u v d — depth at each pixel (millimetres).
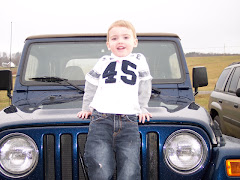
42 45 3025
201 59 41219
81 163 1946
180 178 1878
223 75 6176
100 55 3078
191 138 1904
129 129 1727
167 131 1928
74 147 1940
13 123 1910
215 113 6176
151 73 2949
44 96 2709
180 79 2896
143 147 1942
